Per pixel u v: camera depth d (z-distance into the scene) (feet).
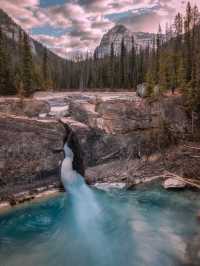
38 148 91.25
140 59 253.24
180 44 185.78
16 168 86.12
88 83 290.97
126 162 108.17
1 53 143.64
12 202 80.53
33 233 64.34
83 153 104.17
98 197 86.63
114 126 114.32
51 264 51.85
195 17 180.55
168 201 81.20
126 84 244.42
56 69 350.64
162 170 102.63
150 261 51.72
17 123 88.28
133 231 63.67
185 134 120.47
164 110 124.06
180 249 55.11
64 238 61.93
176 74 150.30
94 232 64.90
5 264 51.72
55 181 94.48
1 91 140.97
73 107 127.95
